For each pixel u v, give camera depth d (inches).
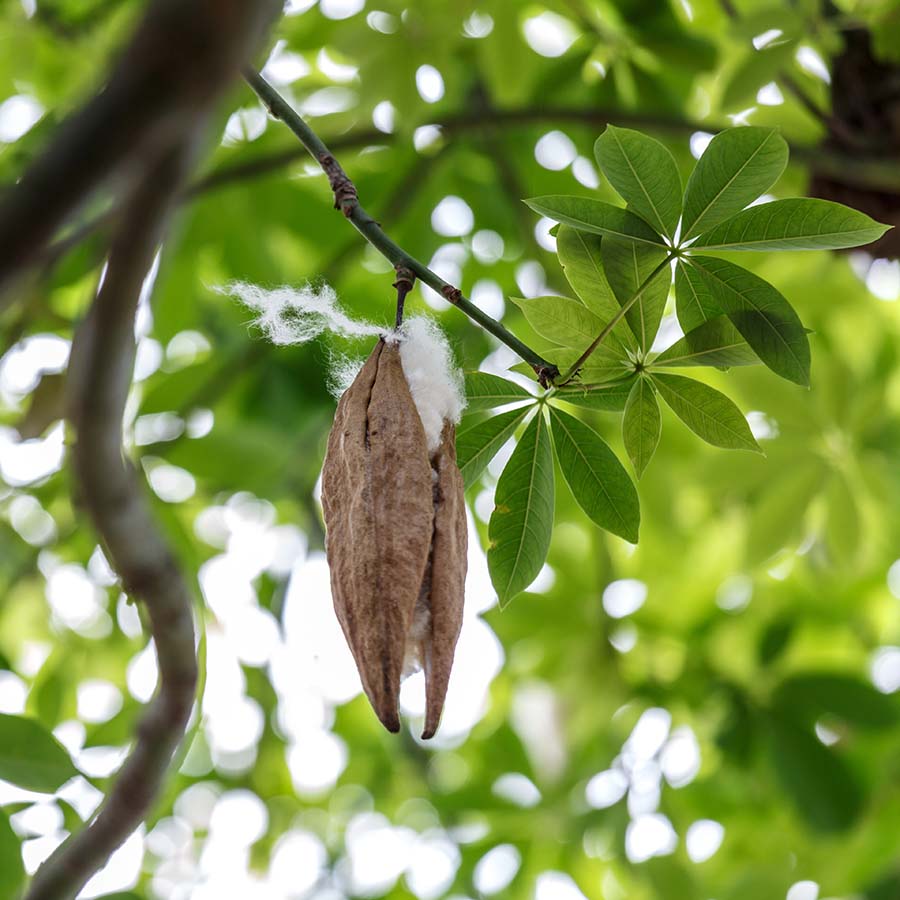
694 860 89.0
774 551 74.2
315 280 77.5
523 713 89.0
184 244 76.6
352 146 73.1
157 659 45.8
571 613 81.1
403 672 46.3
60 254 59.1
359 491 46.6
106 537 44.2
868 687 76.9
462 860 86.8
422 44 69.1
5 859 51.9
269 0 36.3
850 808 75.1
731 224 49.0
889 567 91.0
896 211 65.7
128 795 46.9
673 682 80.7
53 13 75.5
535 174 84.1
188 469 74.6
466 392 49.6
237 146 75.0
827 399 74.0
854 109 65.7
